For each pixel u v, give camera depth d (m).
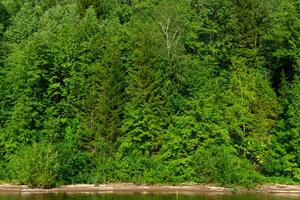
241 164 56.84
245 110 61.34
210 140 58.38
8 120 61.22
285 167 58.06
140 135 59.06
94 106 61.31
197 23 70.69
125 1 92.38
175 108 61.69
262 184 55.97
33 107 60.56
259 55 71.19
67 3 101.12
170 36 66.06
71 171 54.94
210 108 60.22
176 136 58.88
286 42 68.75
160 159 58.09
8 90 62.91
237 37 71.38
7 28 88.56
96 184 54.44
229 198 46.88
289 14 69.00
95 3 87.62
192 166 57.16
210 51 70.44
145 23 68.94
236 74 65.62
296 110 59.59
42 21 87.62
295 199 46.56
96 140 59.62
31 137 59.09
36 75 60.69
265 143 60.34
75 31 67.19
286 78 68.12
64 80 62.59
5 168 56.44
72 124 60.91
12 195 47.56
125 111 60.62
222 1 73.31
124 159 57.88
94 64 63.91
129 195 48.59
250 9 72.06
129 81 61.72
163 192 51.50
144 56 61.44
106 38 66.50
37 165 52.25
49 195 47.78
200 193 51.03
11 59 68.12
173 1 71.56
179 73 63.50
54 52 63.69
